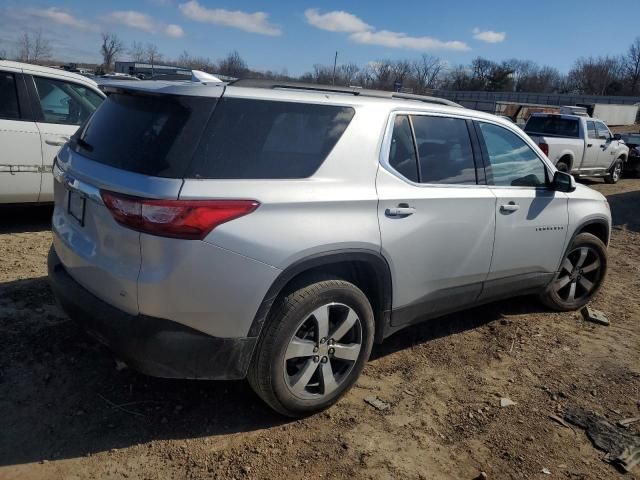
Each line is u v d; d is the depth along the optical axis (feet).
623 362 13.69
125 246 8.51
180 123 8.60
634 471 9.65
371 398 11.14
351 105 10.36
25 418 9.59
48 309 13.23
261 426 9.96
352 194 9.93
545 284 15.39
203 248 8.32
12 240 18.53
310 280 9.64
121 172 8.66
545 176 14.62
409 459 9.47
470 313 16.05
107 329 8.71
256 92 9.29
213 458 9.07
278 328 9.21
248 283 8.71
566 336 14.99
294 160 9.45
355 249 9.91
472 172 12.59
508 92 271.69
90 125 10.41
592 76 325.62
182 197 8.17
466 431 10.42
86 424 9.60
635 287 19.97
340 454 9.41
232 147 8.80
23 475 8.36
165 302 8.36
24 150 18.86
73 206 9.92
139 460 8.88
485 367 12.91
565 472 9.52
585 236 16.14
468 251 12.32
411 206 10.91
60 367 11.07
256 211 8.75
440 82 295.07
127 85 9.76
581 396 11.95
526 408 11.32
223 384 11.10
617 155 51.47
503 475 9.32
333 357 10.21
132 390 10.61
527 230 13.84
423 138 11.59
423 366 12.68
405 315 11.57
